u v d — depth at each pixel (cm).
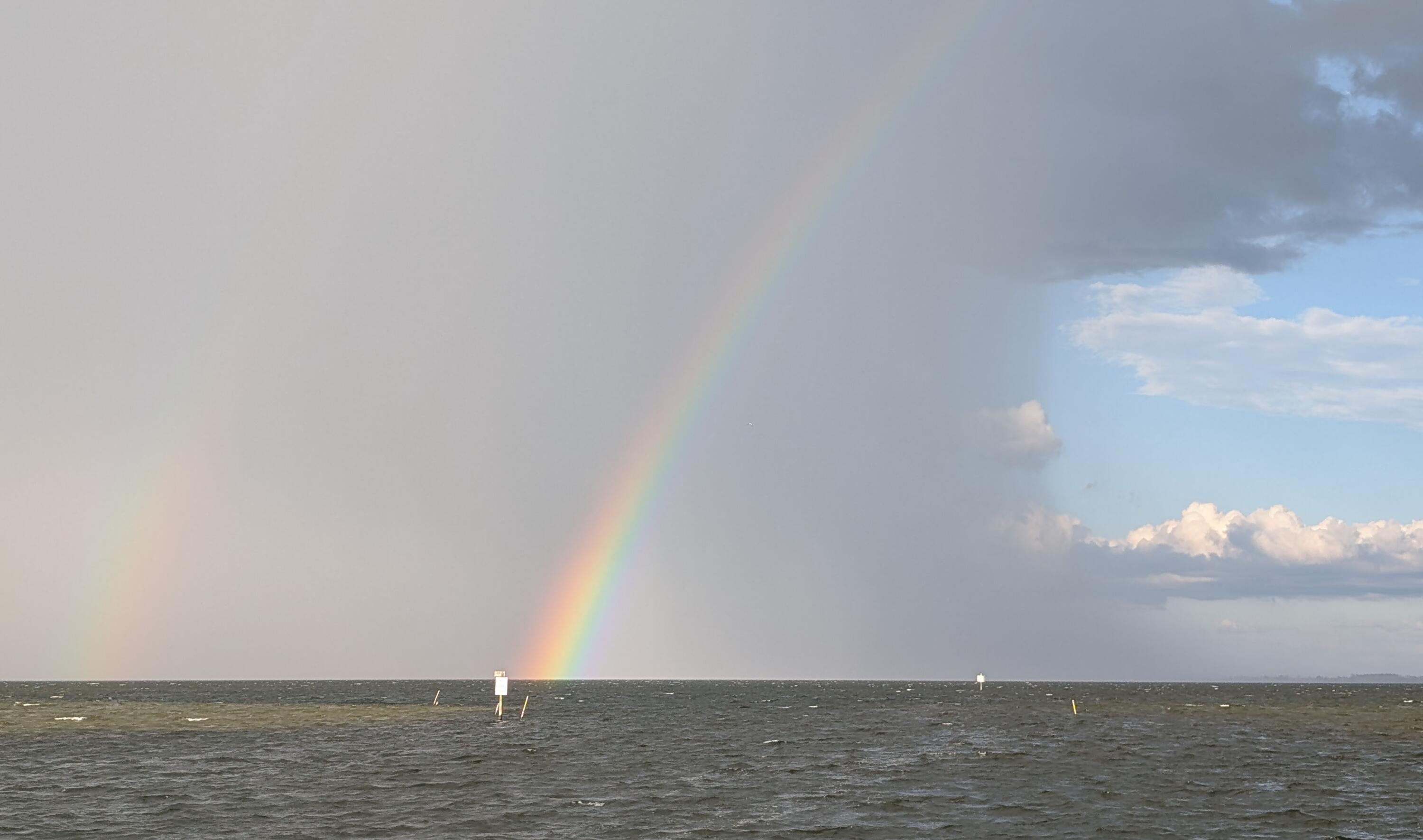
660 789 6469
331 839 4675
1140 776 7244
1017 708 19300
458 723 12900
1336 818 5431
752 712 17088
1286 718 15162
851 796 6197
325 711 15775
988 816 5488
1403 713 16738
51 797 5906
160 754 8394
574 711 17162
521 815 5362
